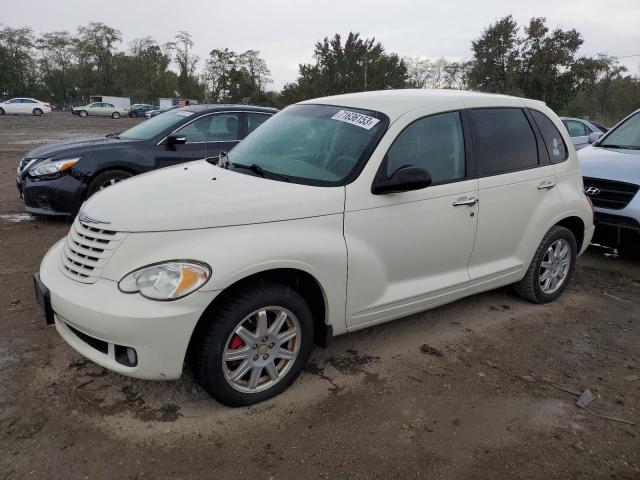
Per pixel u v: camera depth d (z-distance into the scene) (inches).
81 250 117.3
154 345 107.8
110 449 109.0
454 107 157.5
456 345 160.2
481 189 158.1
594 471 109.9
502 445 116.3
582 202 193.5
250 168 143.0
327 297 129.1
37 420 116.4
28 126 1293.1
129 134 302.0
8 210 311.7
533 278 185.5
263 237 117.8
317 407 126.1
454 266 157.8
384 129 140.8
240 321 116.4
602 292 210.5
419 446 114.6
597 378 145.6
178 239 111.8
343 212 129.9
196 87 3548.2
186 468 105.0
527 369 148.3
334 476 104.7
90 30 3814.0
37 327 158.4
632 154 246.5
